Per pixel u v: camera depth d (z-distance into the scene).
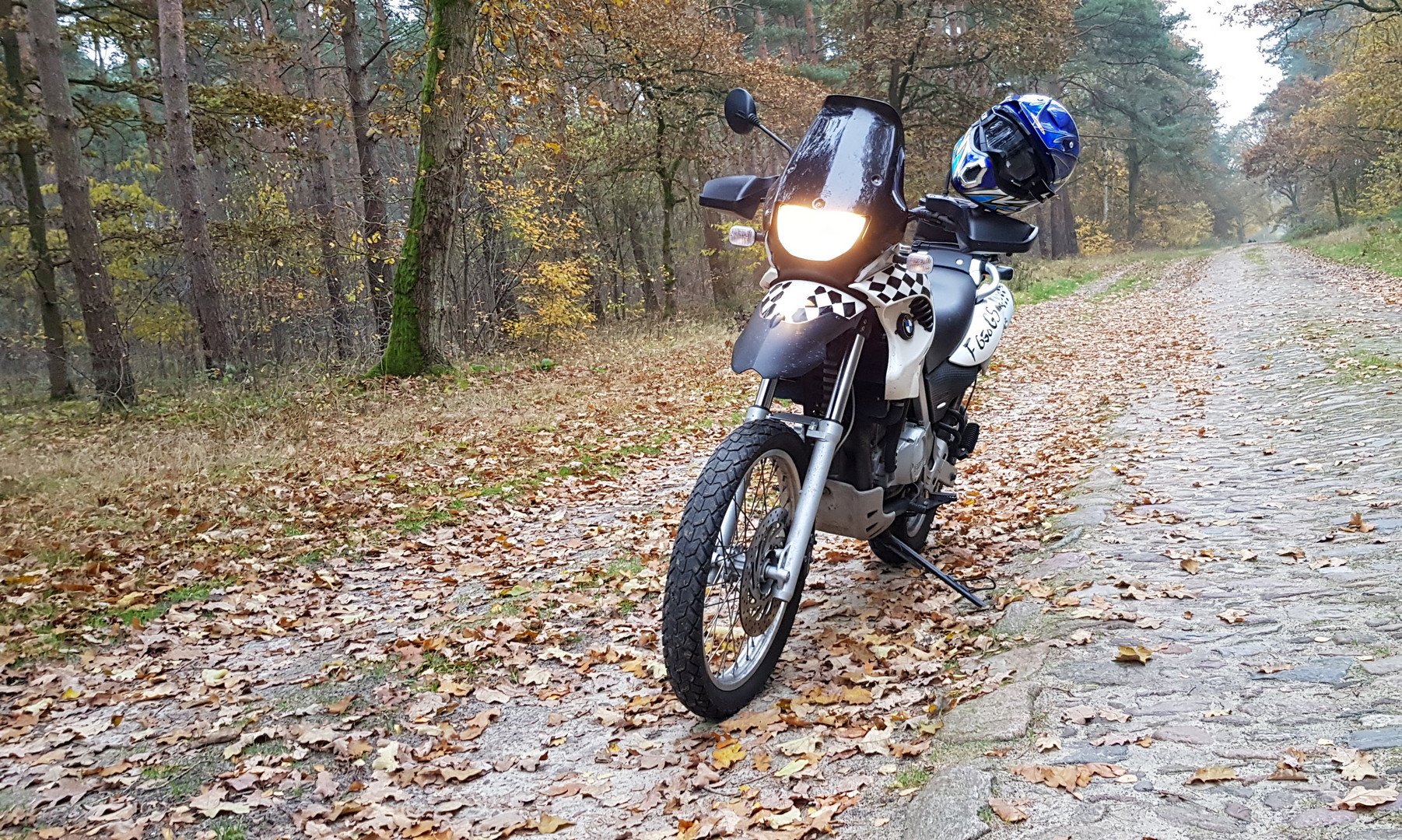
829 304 3.16
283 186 24.92
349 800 3.00
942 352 3.79
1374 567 3.72
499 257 20.42
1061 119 3.79
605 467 8.40
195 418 12.54
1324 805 2.16
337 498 7.42
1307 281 21.86
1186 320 16.86
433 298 15.29
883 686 3.29
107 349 14.48
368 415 11.73
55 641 4.59
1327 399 7.36
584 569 5.40
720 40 25.20
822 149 3.31
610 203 28.17
